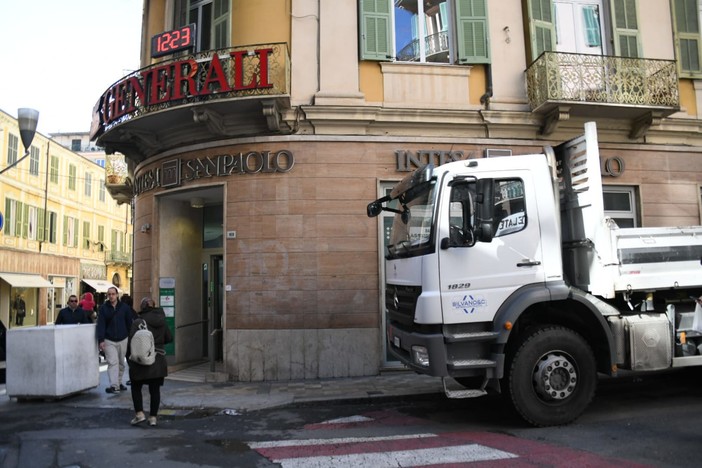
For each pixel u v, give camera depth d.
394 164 9.79
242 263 9.56
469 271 5.70
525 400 5.65
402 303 6.27
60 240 33.22
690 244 6.38
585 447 5.02
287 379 9.27
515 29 10.58
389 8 10.16
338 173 9.66
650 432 5.46
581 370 5.79
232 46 9.77
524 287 5.81
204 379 9.51
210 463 4.86
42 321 30.44
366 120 9.70
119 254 41.31
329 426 6.23
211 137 10.02
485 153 10.05
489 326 5.74
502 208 5.90
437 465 4.62
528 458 4.73
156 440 5.74
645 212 10.59
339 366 9.32
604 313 6.09
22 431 6.27
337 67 9.88
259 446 5.40
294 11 9.99
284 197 9.59
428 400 7.62
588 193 6.30
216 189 10.12
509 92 10.35
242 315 9.46
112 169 15.79
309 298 9.41
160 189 10.65
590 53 10.81
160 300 10.67
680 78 11.11
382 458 4.86
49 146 31.89
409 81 10.10
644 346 6.01
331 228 9.55
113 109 10.21
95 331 8.81
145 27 12.36
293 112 9.60
